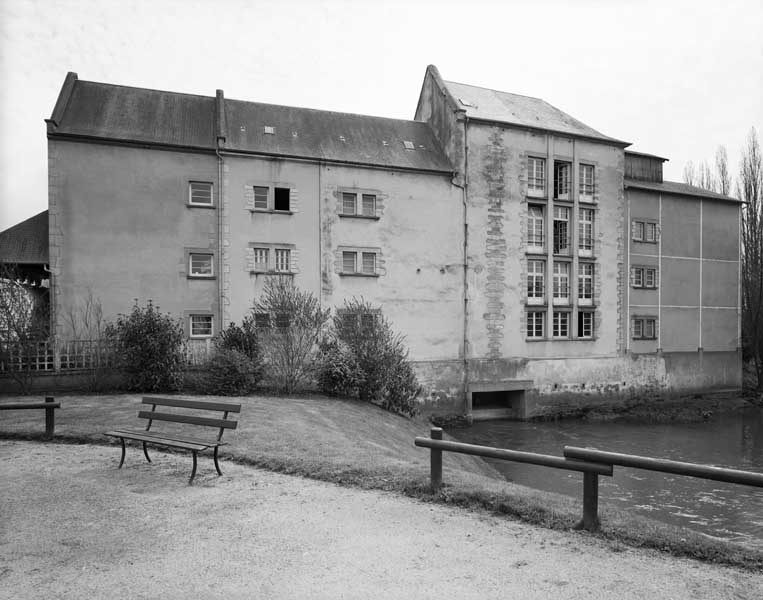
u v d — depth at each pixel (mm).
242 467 9352
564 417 29875
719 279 36594
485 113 31078
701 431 27047
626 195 33656
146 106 25906
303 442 11422
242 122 27188
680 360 34781
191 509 7078
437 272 28531
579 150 32094
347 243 26891
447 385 28344
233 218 25000
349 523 6539
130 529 6359
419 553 5625
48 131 22531
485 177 29578
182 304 24219
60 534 6207
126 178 23594
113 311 23188
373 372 22391
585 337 31875
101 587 4898
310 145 27297
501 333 29734
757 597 4652
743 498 15844
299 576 5109
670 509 14719
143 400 9977
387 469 8781
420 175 28375
